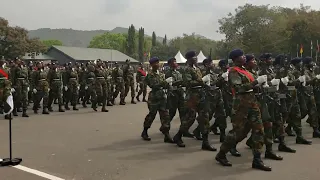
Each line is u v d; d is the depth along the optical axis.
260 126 6.20
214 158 7.04
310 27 50.25
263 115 6.79
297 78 8.84
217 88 8.31
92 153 7.39
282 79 8.22
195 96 7.73
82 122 11.52
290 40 51.72
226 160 6.52
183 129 7.97
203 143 7.77
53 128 10.35
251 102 6.19
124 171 6.14
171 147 8.01
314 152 7.58
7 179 5.67
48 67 15.46
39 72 13.80
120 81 16.75
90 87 14.60
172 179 5.70
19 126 10.70
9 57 50.09
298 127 8.44
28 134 9.39
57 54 72.31
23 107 12.91
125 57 79.44
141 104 17.25
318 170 6.22
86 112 14.20
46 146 7.98
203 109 7.65
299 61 9.03
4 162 6.45
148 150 7.70
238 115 6.23
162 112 8.53
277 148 7.93
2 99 6.57
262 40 52.84
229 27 56.12
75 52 73.38
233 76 6.26
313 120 9.20
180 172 6.09
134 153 7.43
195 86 7.75
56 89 14.34
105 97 14.40
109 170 6.20
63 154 7.29
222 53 57.56
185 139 8.95
